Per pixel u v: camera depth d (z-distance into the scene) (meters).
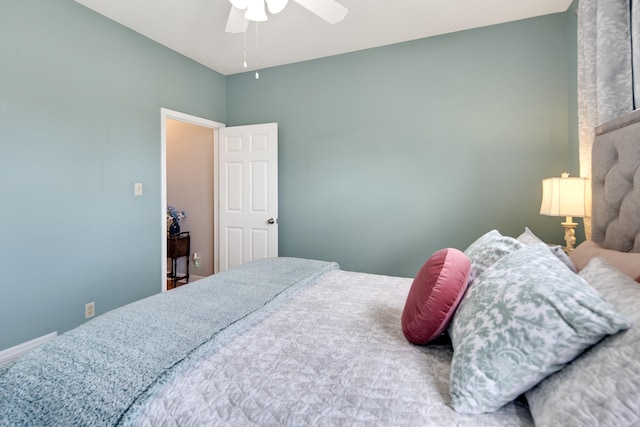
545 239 2.59
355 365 0.94
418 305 1.07
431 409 0.74
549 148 2.55
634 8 1.33
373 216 3.17
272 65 3.51
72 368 0.86
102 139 2.50
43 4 2.12
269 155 3.47
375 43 3.00
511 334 0.73
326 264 2.12
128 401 0.74
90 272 2.44
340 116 3.26
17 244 2.02
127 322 1.16
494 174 2.72
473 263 1.22
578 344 0.66
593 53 1.70
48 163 2.17
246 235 3.61
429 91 2.91
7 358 1.98
